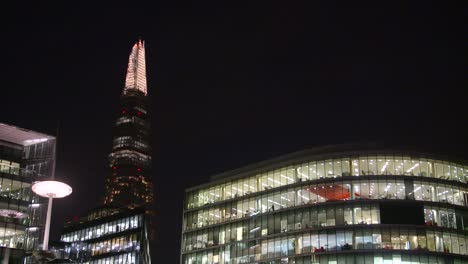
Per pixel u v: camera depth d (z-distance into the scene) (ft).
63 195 246.88
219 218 423.64
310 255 367.04
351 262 354.13
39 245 343.67
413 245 354.95
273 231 390.63
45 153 385.09
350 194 375.04
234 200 422.00
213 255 413.18
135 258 563.07
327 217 373.81
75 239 635.25
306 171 396.78
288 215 388.57
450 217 369.30
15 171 359.46
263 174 416.67
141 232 575.79
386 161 381.81
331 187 381.40
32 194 357.41
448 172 385.29
